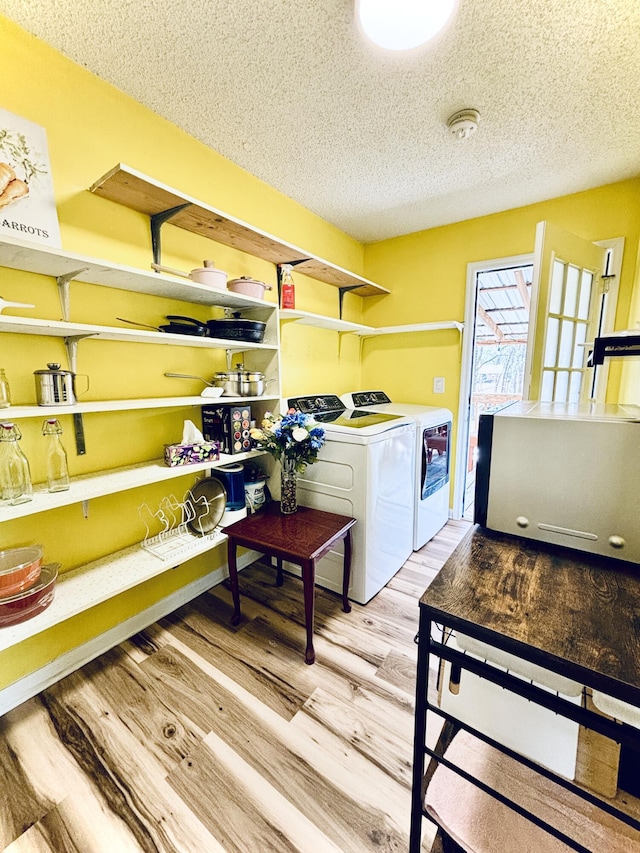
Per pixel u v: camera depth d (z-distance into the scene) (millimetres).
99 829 991
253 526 1763
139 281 1449
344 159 1976
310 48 1282
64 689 1424
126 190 1407
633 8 1122
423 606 754
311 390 2812
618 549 897
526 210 2523
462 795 893
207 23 1186
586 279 2244
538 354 1940
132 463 1677
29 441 1346
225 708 1342
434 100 1542
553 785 908
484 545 998
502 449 1028
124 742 1220
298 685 1438
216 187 1916
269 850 945
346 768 1139
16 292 1283
